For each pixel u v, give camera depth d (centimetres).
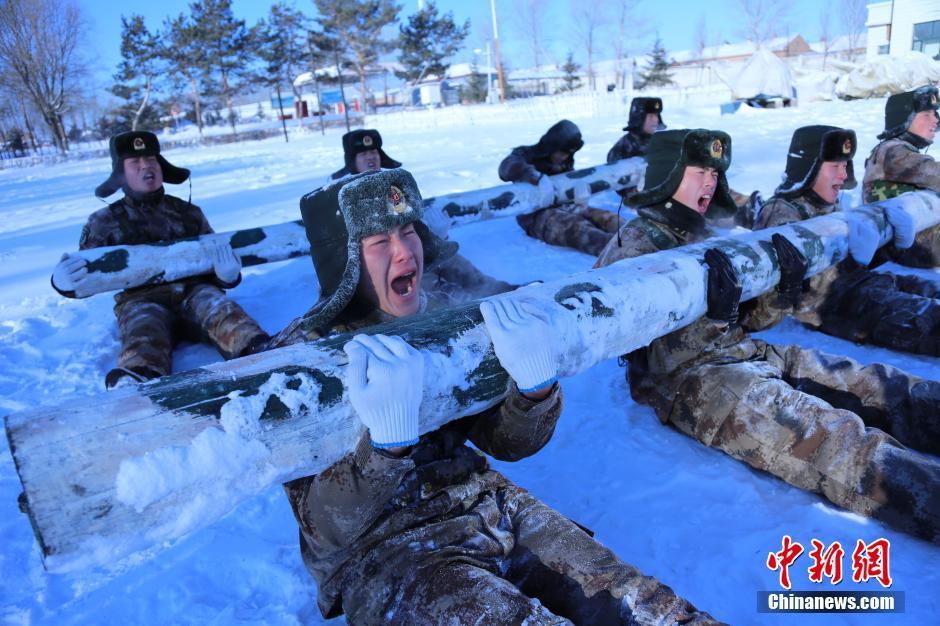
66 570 127
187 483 133
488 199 554
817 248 303
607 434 280
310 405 146
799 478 221
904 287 347
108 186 432
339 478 150
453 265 418
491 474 185
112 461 127
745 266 256
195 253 415
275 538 231
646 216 282
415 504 168
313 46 4428
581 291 203
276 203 941
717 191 294
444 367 162
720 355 253
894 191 471
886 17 3225
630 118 727
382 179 179
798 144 385
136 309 388
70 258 390
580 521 228
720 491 235
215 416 138
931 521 195
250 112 5794
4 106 5028
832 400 254
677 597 154
